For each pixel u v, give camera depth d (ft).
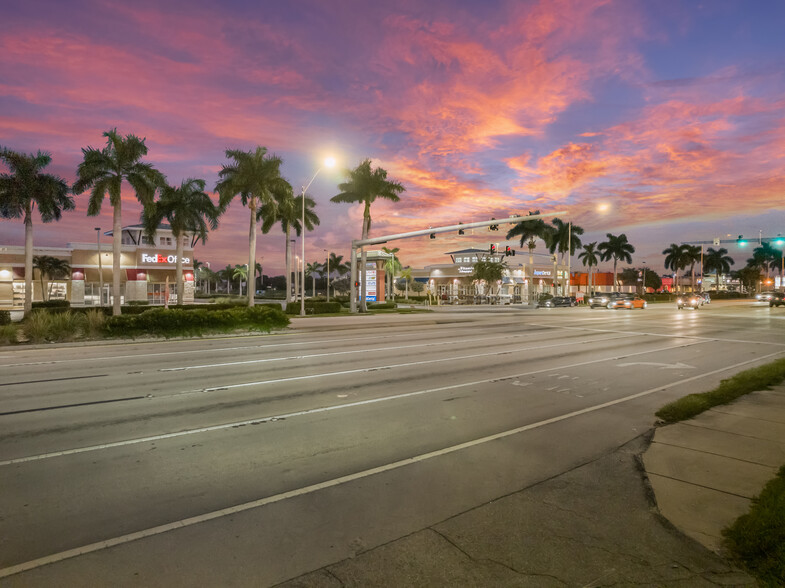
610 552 12.73
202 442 22.12
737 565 12.08
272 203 127.03
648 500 15.92
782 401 29.43
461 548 12.94
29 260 103.04
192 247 206.18
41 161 102.32
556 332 81.51
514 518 14.69
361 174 151.53
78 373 40.78
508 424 25.25
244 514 14.98
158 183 103.09
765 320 111.55
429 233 111.65
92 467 19.01
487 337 72.69
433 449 21.22
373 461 19.71
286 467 19.02
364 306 153.48
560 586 11.24
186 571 11.85
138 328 69.10
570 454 20.56
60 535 13.65
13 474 18.25
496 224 105.60
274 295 372.99
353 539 13.43
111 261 190.19
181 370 42.06
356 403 29.76
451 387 34.68
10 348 59.52
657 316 128.77
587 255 299.58
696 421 25.21
